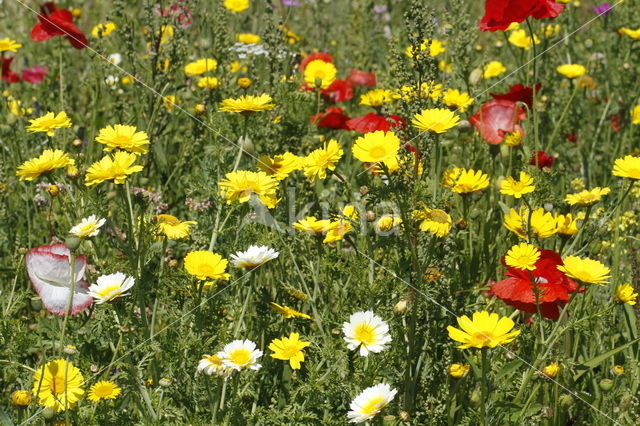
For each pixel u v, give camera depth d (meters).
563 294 1.98
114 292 1.95
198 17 2.85
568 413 2.08
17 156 2.52
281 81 2.46
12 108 2.66
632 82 2.81
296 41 3.17
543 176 2.08
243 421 1.97
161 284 2.03
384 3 3.80
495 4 2.24
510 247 2.21
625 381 2.10
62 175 2.23
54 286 2.00
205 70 2.67
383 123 2.30
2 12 3.56
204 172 2.17
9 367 1.99
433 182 2.07
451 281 2.12
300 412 1.96
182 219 2.44
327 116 2.46
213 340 2.03
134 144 2.01
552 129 2.70
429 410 2.01
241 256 2.00
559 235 2.11
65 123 2.12
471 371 2.08
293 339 1.99
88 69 2.76
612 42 3.19
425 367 2.05
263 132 2.36
